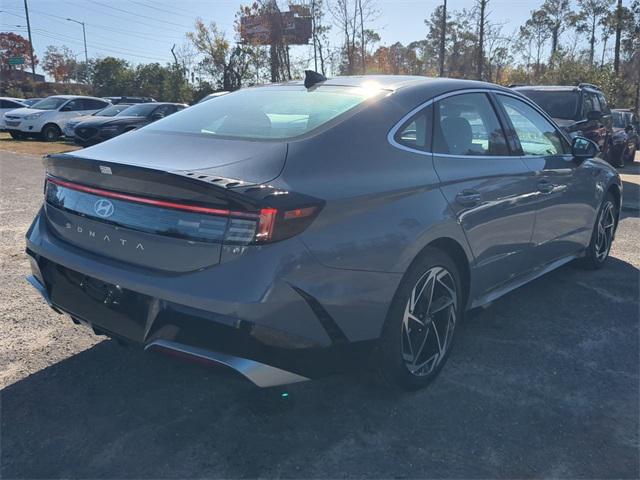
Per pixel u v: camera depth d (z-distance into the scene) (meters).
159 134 3.08
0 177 10.46
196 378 3.16
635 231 6.96
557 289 4.75
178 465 2.44
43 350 3.43
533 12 45.41
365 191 2.62
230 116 3.17
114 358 3.36
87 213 2.69
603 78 34.19
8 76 66.19
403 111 3.06
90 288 2.68
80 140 15.95
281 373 2.39
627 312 4.27
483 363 3.42
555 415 2.87
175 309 2.34
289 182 2.41
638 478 2.43
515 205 3.63
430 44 39.72
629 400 3.04
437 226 2.90
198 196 2.30
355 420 2.79
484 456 2.54
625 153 14.77
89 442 2.58
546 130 4.36
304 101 3.15
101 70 53.50
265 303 2.25
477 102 3.64
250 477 2.38
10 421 2.72
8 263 5.10
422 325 2.99
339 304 2.47
